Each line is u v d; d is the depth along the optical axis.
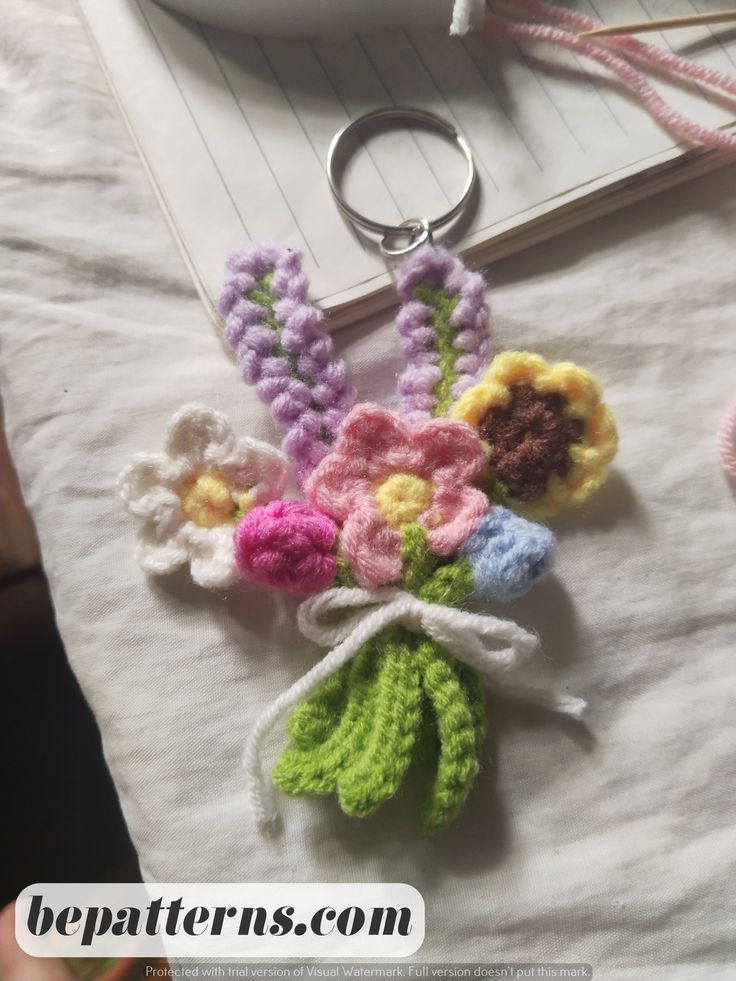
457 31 0.16
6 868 0.24
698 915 0.14
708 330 0.16
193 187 0.17
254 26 0.17
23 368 0.16
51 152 0.18
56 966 0.19
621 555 0.15
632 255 0.17
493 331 0.16
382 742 0.13
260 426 0.16
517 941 0.14
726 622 0.15
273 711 0.14
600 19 0.18
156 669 0.15
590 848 0.14
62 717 0.25
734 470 0.16
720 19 0.17
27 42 0.18
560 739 0.15
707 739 0.15
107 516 0.16
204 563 0.15
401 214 0.17
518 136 0.17
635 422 0.16
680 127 0.16
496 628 0.14
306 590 0.14
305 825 0.14
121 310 0.17
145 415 0.16
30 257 0.17
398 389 0.16
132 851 0.24
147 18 0.18
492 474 0.15
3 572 0.22
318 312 0.15
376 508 0.14
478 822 0.14
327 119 0.17
